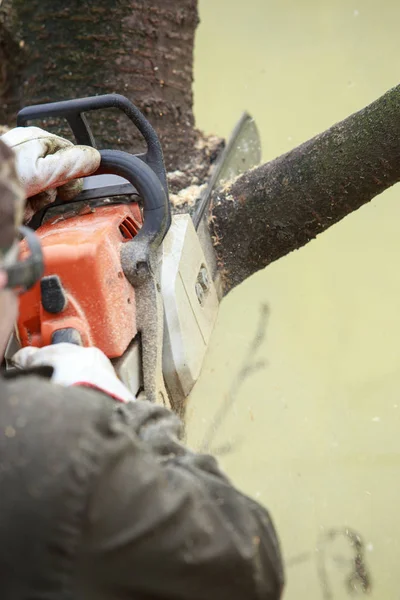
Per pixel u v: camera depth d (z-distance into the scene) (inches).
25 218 137.8
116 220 133.5
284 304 376.8
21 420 78.2
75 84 195.2
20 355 117.1
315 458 267.7
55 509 75.3
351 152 154.3
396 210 411.2
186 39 204.2
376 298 388.2
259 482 248.5
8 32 204.4
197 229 157.1
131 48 193.6
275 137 479.5
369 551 244.4
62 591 75.7
